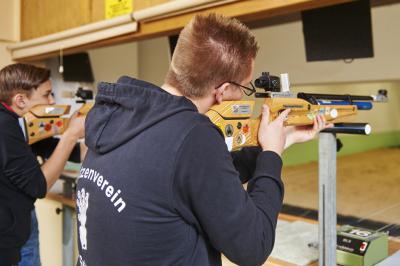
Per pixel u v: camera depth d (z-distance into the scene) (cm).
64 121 145
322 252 97
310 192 250
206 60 64
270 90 85
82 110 138
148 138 62
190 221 62
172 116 62
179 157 59
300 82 216
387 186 269
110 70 256
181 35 67
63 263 183
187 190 60
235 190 61
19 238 127
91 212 68
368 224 166
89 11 179
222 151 62
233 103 78
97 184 67
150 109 64
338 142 99
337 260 106
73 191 176
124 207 62
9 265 128
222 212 59
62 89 232
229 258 63
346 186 269
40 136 140
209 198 59
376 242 105
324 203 95
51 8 202
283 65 221
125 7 162
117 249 64
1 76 131
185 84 66
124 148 65
